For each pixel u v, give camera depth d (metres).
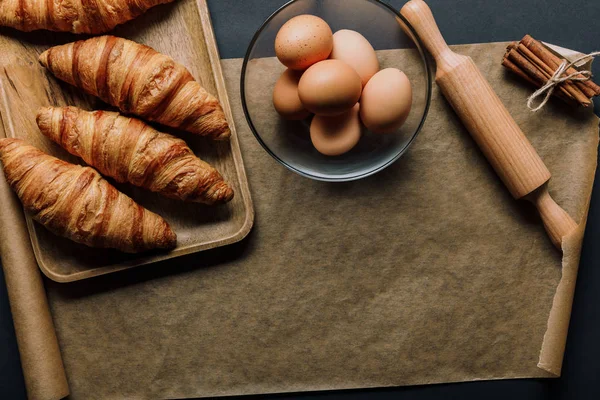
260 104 0.79
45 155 0.76
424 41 0.78
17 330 0.79
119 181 0.77
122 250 0.77
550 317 0.80
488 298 0.83
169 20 0.79
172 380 0.83
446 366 0.83
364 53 0.74
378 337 0.83
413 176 0.82
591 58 0.77
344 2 0.76
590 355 0.83
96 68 0.74
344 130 0.74
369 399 0.84
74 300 0.82
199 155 0.80
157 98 0.74
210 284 0.82
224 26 0.81
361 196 0.82
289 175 0.81
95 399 0.83
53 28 0.76
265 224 0.82
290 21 0.72
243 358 0.83
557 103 0.81
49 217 0.75
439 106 0.81
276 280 0.82
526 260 0.82
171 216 0.80
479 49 0.81
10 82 0.79
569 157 0.81
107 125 0.74
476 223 0.82
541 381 0.83
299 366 0.83
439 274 0.83
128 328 0.83
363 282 0.83
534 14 0.81
